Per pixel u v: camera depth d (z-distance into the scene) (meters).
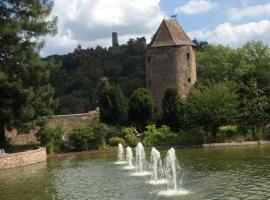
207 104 50.00
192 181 24.17
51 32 43.12
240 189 21.02
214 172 26.97
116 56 115.00
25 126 42.69
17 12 41.59
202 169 28.59
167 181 24.91
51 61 43.47
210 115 49.59
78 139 47.88
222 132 50.69
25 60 40.78
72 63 111.19
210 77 83.00
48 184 25.70
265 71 69.56
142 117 57.00
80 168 32.81
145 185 23.88
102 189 23.22
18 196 22.45
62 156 44.06
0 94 40.22
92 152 46.91
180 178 25.47
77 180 26.78
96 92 94.06
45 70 42.62
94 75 102.25
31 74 41.06
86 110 93.38
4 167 34.22
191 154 38.78
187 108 52.94
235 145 45.72
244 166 28.80
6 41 39.78
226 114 49.91
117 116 56.75
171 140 49.66
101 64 108.44
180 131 52.09
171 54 65.25
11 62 40.06
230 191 20.70
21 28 40.59
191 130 50.78
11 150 43.34
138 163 34.78
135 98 57.22
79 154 45.38
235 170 27.25
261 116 51.97
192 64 66.62
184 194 20.70
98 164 35.09
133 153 44.31
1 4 40.97
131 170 30.67
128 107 57.59
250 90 54.00
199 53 90.38
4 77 37.62
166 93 57.00
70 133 48.94
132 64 106.44
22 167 34.91
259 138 49.34
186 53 65.75
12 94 40.12
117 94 57.00
